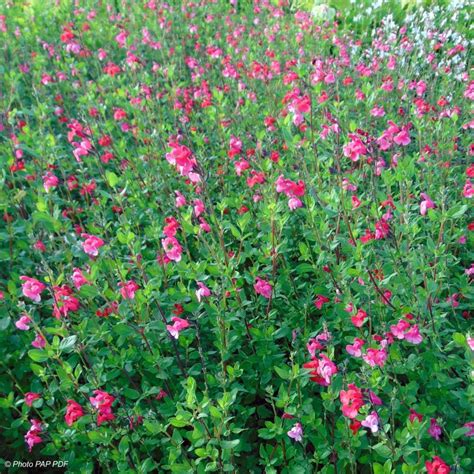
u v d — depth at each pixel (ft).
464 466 1.84
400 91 4.01
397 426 2.08
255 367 2.41
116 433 2.00
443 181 2.98
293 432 1.89
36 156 3.26
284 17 5.95
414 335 2.04
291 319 2.48
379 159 2.90
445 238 2.56
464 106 3.69
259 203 2.93
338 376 1.86
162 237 2.88
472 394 1.88
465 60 4.31
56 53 5.26
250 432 2.29
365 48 5.39
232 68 4.27
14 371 2.49
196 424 1.86
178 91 4.09
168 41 5.40
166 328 2.17
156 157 3.38
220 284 2.62
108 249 2.38
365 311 2.27
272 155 3.11
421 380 2.16
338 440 1.95
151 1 5.95
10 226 2.83
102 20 6.02
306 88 3.25
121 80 4.24
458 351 2.26
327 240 2.46
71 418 1.93
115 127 4.10
